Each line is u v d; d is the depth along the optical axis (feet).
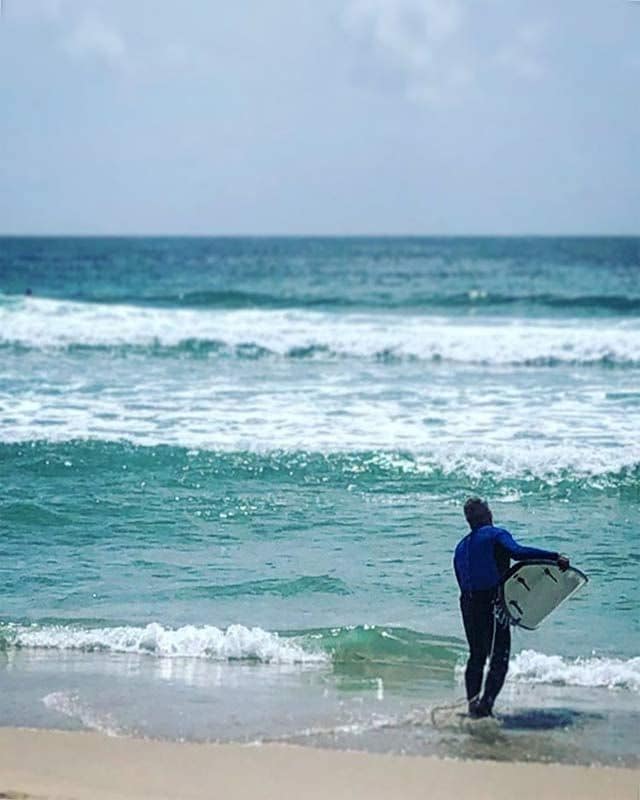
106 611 127.85
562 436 209.87
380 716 97.45
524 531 158.71
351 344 335.67
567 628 122.52
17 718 96.73
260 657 113.70
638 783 82.74
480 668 98.84
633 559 146.30
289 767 85.10
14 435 212.02
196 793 80.18
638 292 605.31
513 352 321.11
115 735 92.43
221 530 159.63
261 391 263.90
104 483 183.73
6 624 122.72
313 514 166.61
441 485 180.45
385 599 131.23
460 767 85.40
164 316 412.16
